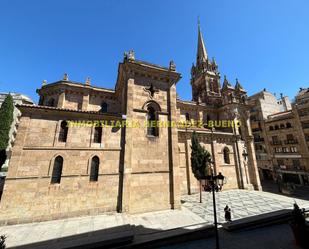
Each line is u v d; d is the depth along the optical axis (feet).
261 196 81.92
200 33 166.71
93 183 51.75
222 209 60.95
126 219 46.60
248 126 114.32
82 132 54.90
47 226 41.75
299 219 34.86
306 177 115.96
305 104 119.65
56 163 50.16
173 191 59.21
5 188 43.34
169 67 72.23
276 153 137.18
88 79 87.10
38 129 50.34
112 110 88.89
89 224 43.11
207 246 35.86
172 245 36.88
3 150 65.51
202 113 115.34
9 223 42.06
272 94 162.91
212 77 142.41
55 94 82.48
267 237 39.22
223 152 100.07
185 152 89.56
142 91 65.72
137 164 57.41
